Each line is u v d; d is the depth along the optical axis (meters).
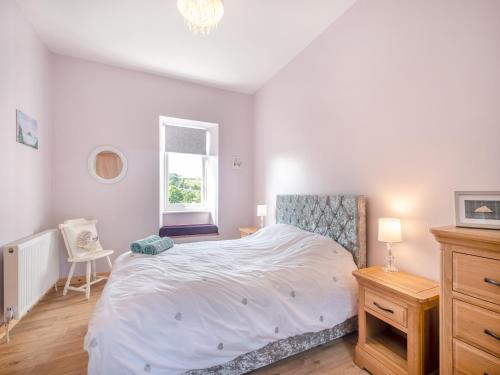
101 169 3.33
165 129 3.94
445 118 1.65
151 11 2.39
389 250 1.85
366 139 2.23
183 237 3.83
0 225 2.01
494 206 1.23
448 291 1.21
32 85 2.57
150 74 3.58
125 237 3.43
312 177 2.92
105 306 1.32
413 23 1.85
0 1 2.01
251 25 2.62
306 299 1.70
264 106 3.96
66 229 2.76
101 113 3.30
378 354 1.57
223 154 4.12
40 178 2.77
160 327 1.26
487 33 1.45
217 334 1.37
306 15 2.49
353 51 2.36
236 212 4.23
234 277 1.67
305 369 1.62
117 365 1.13
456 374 1.18
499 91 1.40
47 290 2.63
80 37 2.78
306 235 2.50
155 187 3.60
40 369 1.62
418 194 1.82
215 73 3.61
